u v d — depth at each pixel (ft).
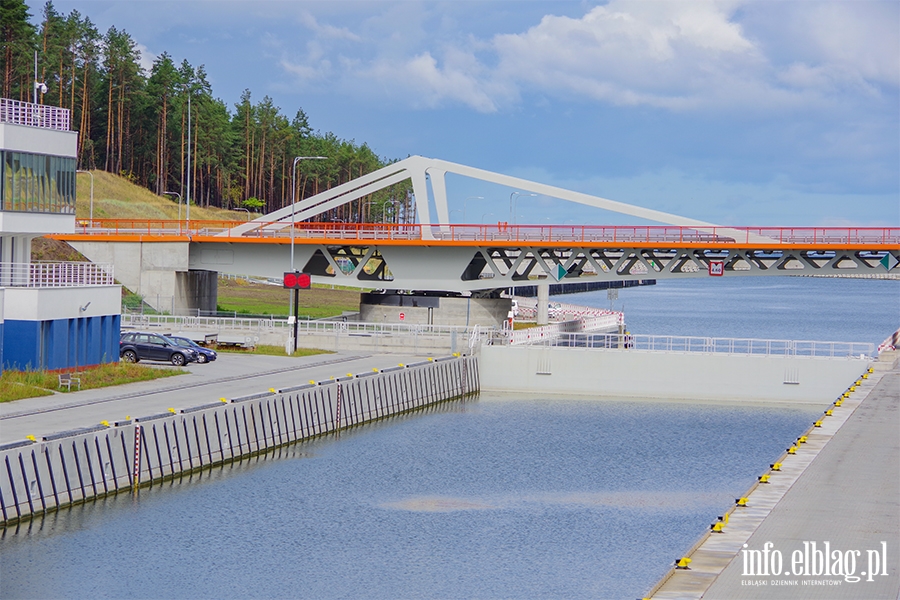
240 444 189.98
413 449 214.90
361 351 297.33
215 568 136.77
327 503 170.50
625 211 326.65
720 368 286.05
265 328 303.68
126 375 217.97
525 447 221.05
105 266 233.76
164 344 245.24
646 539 154.51
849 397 204.64
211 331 303.68
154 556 139.74
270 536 151.64
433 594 129.39
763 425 250.98
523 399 287.07
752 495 121.90
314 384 216.54
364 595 128.47
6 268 212.02
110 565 135.33
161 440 168.25
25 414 169.07
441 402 275.39
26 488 140.46
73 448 149.38
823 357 280.51
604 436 234.99
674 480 194.08
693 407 277.03
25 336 200.95
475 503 174.40
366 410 238.07
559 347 296.71
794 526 108.99
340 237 331.36
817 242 300.20
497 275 331.57
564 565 141.18
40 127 216.13
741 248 304.30
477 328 303.48
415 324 315.37
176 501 164.66
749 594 88.84
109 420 164.76
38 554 137.69
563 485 188.24
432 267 331.36
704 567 95.86
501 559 143.54
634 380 291.38
